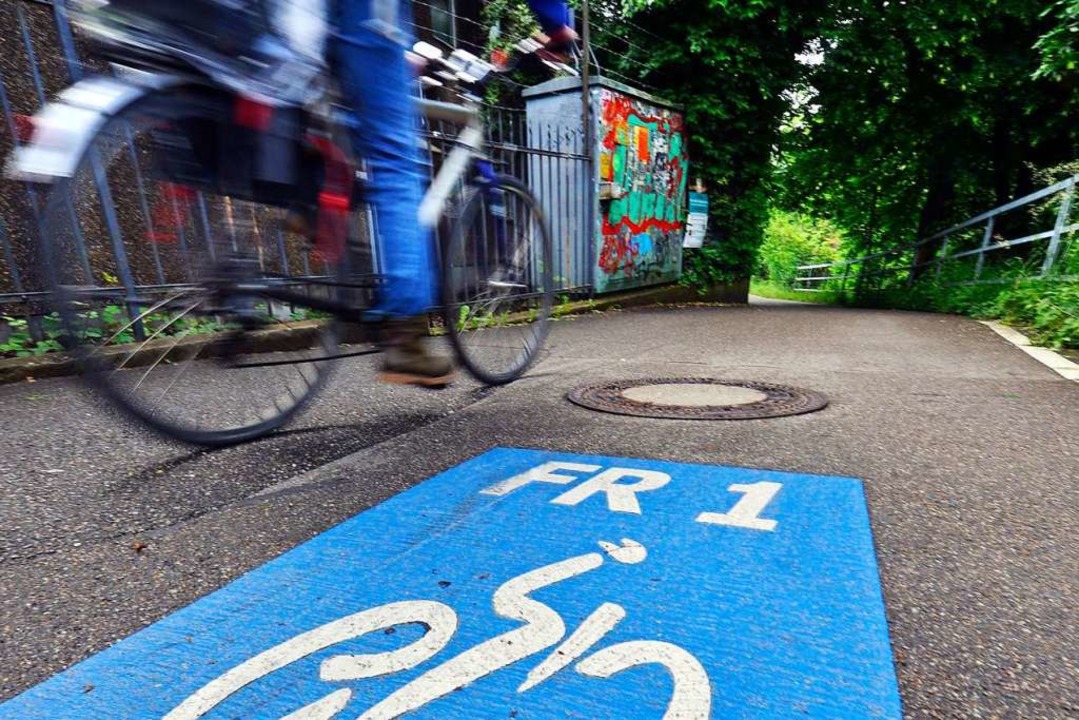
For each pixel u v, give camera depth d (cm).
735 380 355
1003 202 1332
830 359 429
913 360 422
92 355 179
